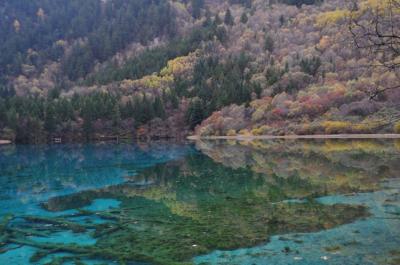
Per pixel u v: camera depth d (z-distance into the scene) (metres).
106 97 108.00
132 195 24.70
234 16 192.50
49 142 92.50
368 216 16.58
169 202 22.03
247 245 13.81
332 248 12.97
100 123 96.12
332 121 74.00
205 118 100.12
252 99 98.75
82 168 39.56
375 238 13.73
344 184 24.05
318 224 15.85
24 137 89.56
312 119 79.50
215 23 170.00
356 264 11.54
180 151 56.41
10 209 21.33
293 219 16.81
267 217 17.42
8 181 31.83
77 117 96.19
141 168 38.09
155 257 13.07
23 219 18.95
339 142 57.72
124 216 19.03
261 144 62.75
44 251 14.05
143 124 100.50
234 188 25.27
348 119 72.56
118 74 147.00
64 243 14.90
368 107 70.19
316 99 81.69
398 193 20.67
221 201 21.53
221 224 16.72
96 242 14.93
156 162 42.81
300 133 76.94
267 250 13.19
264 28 160.25
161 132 99.44
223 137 87.12
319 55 116.94
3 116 91.12
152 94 119.31
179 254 13.27
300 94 87.81
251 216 17.77
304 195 21.70
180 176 31.89
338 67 99.94
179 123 101.31
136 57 166.00
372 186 22.88
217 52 147.62
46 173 36.47
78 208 21.28
